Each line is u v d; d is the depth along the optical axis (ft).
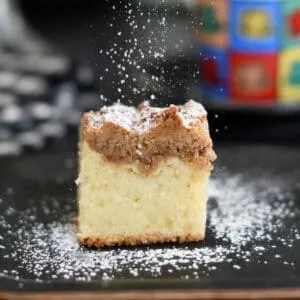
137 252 1.95
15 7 3.61
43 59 3.14
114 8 2.02
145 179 1.98
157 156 1.97
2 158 2.35
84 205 1.97
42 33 3.42
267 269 1.88
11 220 2.08
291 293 1.76
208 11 2.43
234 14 2.45
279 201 2.16
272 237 2.00
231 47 2.46
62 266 1.89
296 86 2.51
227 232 2.02
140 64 2.05
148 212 1.98
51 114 2.67
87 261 1.90
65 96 2.78
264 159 2.35
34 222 2.07
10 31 3.47
